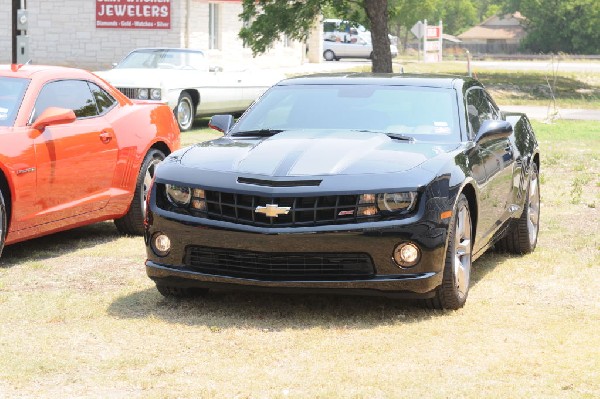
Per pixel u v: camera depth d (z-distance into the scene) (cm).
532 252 899
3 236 796
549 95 3775
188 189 660
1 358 556
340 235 626
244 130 759
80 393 501
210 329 625
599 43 13325
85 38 4016
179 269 667
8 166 793
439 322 646
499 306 693
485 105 833
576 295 729
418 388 508
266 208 631
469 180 682
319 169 645
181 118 2081
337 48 6162
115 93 966
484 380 523
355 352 577
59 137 852
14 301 695
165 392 502
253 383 516
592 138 2066
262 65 4591
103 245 929
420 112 747
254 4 3164
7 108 836
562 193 1280
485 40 17800
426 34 6694
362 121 742
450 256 655
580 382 520
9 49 4103
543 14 13500
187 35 3981
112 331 618
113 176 925
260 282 642
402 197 631
